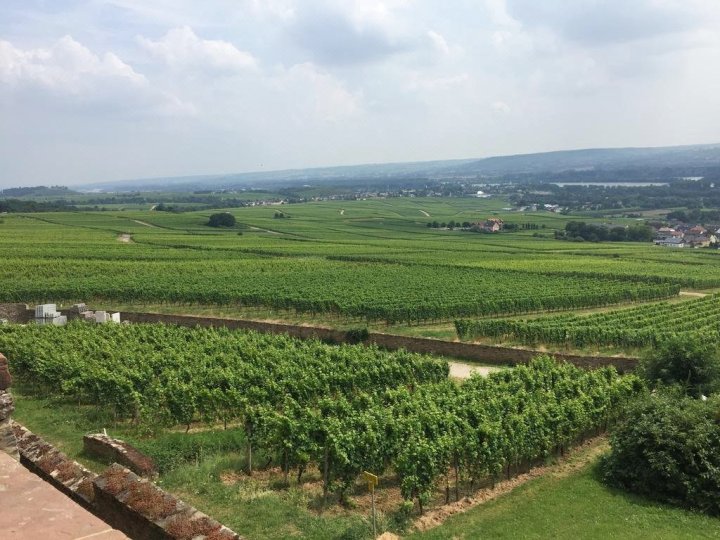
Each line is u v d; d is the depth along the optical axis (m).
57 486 12.63
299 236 162.50
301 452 21.78
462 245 142.75
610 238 175.12
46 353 36.84
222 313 66.19
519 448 24.02
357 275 86.38
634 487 22.73
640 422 23.38
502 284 77.44
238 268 94.19
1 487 5.98
